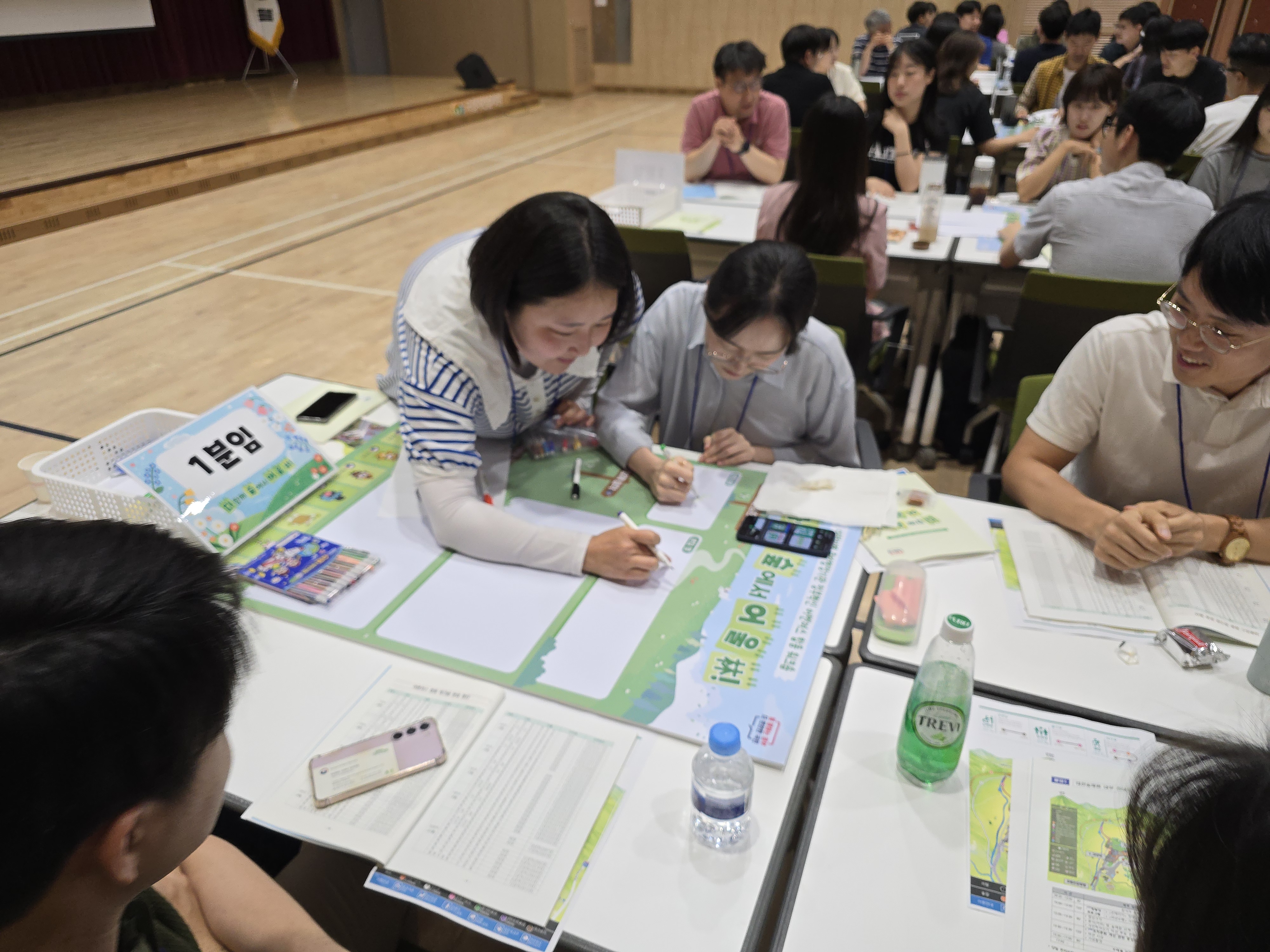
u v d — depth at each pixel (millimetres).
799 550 1312
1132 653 1113
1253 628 1138
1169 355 1332
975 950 757
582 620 1162
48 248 4883
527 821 870
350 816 875
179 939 637
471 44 10906
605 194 3326
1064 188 2432
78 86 8492
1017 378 2406
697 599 1204
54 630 429
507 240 1134
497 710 1012
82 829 427
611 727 987
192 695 460
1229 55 3777
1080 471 1590
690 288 1743
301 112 8070
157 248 4914
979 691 1057
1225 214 1037
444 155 7582
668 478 1454
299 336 3674
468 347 1306
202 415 1438
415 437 1334
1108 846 839
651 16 10641
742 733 971
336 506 1425
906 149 3688
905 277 2889
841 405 1712
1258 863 354
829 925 776
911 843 854
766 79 4375
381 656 1103
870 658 1114
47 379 3244
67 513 1355
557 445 1605
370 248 4930
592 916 779
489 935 770
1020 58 6098
